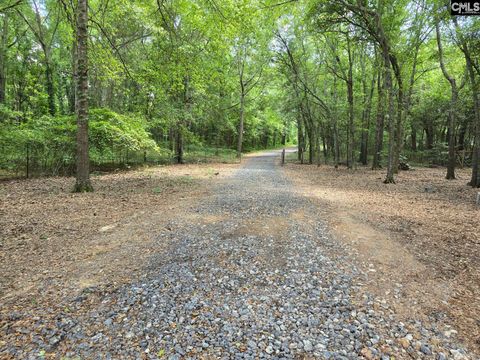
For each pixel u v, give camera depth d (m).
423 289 3.37
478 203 8.06
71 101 22.75
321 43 19.69
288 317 2.82
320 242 4.87
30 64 22.00
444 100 22.05
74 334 2.55
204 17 10.30
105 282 3.46
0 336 2.51
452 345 2.45
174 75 11.60
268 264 3.99
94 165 15.02
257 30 18.30
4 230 5.11
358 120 20.30
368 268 3.90
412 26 13.17
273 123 43.19
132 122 13.76
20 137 11.34
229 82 24.11
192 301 3.08
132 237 4.98
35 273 3.68
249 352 2.34
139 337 2.53
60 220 5.83
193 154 28.09
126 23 13.79
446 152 23.73
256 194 9.03
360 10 11.15
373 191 10.44
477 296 3.21
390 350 2.38
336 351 2.37
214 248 4.52
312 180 13.39
